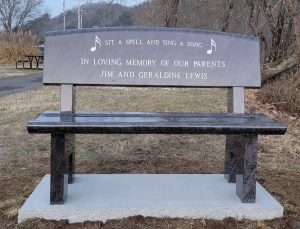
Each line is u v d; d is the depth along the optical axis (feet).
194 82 14.02
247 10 47.32
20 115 29.43
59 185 12.12
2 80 65.16
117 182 14.23
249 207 12.23
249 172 12.38
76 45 13.73
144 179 14.58
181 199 12.71
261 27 45.83
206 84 14.06
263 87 35.73
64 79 13.62
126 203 12.33
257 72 14.26
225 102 34.37
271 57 47.52
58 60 13.65
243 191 12.46
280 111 31.04
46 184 13.96
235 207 12.20
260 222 12.13
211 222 12.00
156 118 12.53
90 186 13.78
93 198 12.69
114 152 19.52
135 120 12.02
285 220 12.30
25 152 19.44
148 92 42.22
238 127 11.72
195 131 11.65
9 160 18.16
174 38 14.02
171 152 19.65
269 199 12.87
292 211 13.01
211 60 14.11
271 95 32.94
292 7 35.29
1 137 22.48
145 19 69.15
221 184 14.17
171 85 13.96
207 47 14.14
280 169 17.42
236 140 13.29
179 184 14.10
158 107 31.53
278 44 46.85
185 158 18.67
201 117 12.96
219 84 14.12
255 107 31.83
